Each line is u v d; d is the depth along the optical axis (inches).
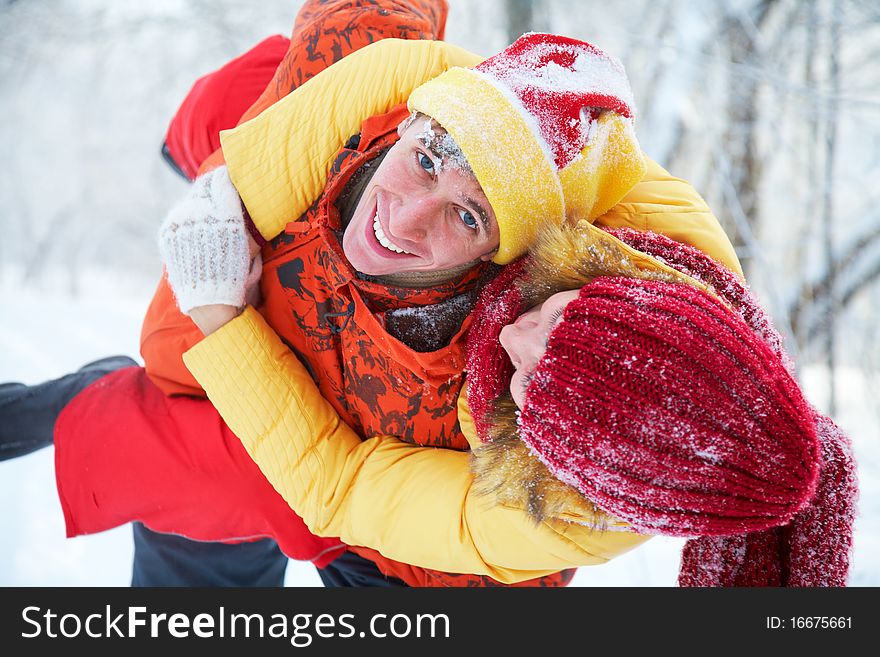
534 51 52.2
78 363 163.9
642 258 49.8
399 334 56.9
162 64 311.9
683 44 180.9
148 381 71.4
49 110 361.4
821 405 214.8
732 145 190.7
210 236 57.6
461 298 56.3
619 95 52.5
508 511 54.1
